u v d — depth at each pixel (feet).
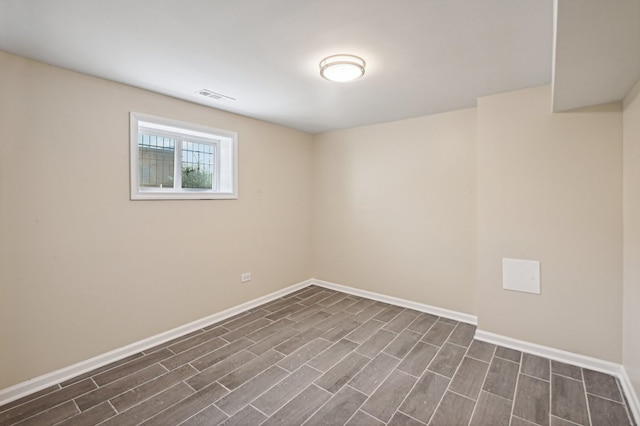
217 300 10.80
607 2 3.70
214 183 11.35
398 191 12.28
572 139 7.91
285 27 5.61
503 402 6.51
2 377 6.48
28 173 6.79
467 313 10.73
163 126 9.34
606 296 7.57
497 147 8.93
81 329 7.61
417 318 11.04
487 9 5.00
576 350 7.92
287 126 13.41
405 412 6.22
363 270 13.42
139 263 8.70
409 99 9.62
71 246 7.43
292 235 13.98
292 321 10.76
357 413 6.20
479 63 7.04
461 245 10.84
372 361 8.13
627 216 7.06
